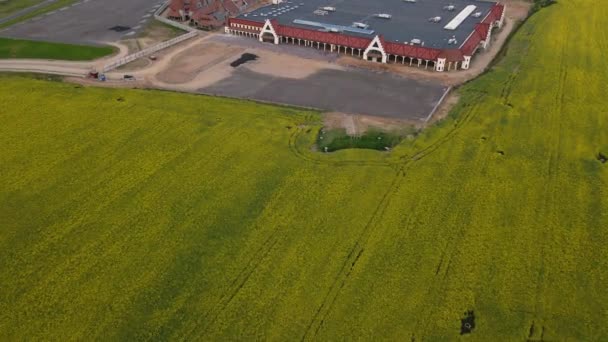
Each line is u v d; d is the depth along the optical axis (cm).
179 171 10494
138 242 8588
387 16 18550
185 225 8975
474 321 7206
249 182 10150
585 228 8931
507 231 8844
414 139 11662
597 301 7494
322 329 7050
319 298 7519
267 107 13188
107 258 8244
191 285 7750
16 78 14688
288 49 16888
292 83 14550
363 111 13000
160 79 14888
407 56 15462
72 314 7262
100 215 9219
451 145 11431
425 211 9325
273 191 9881
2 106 12950
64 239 8644
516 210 9369
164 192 9844
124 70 15412
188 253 8356
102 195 9750
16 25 18812
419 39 16450
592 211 9369
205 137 11744
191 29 18562
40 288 7669
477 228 8912
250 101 13575
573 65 15425
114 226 8950
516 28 19262
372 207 9419
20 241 8600
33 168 10538
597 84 14250
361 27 17512
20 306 7369
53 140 11544
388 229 8881
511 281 7825
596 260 8231
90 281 7800
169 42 17238
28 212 9275
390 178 10269
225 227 8931
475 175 10356
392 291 7638
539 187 10019
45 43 17238
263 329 7062
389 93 13912
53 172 10419
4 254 8319
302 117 12706
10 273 7938
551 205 9512
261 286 7731
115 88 14250
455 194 9781
